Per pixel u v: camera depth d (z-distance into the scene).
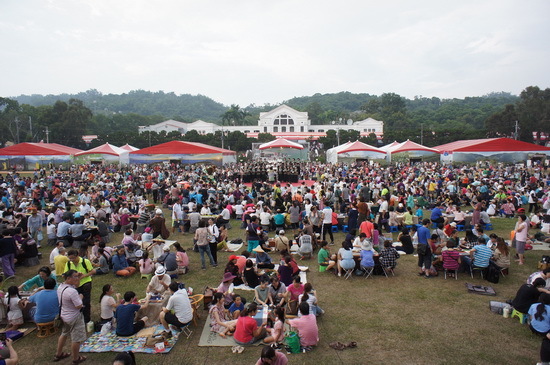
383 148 50.31
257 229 12.09
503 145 32.91
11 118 76.88
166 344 6.23
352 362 5.74
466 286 8.77
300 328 6.13
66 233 12.24
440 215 13.79
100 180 27.41
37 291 7.44
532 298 6.86
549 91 71.56
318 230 12.76
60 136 75.38
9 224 12.31
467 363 5.67
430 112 132.88
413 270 10.06
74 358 5.79
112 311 7.05
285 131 105.38
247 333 6.24
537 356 5.84
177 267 9.61
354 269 9.77
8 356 5.23
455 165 39.47
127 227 14.57
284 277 8.61
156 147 31.64
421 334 6.57
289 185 20.33
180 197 19.19
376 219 14.52
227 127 108.31
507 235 13.50
